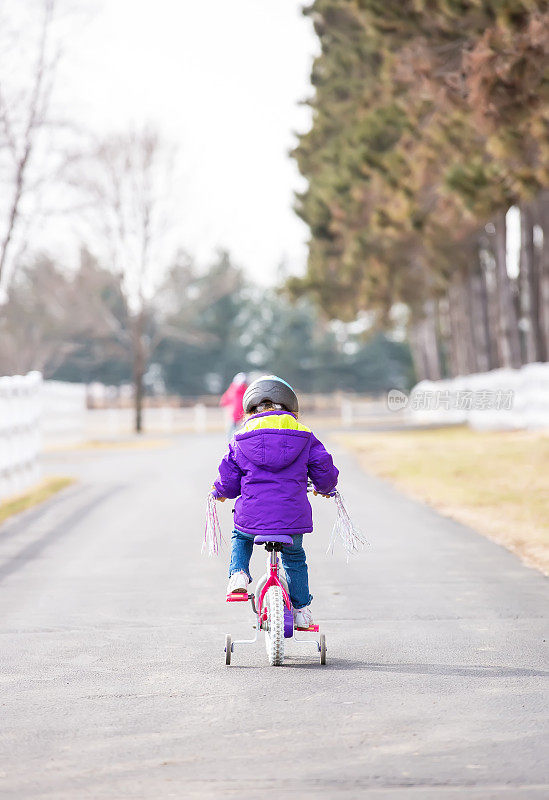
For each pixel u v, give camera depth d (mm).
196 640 13633
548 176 32812
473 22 29938
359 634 13695
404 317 125125
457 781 8102
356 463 44062
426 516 26484
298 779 8203
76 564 20344
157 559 20781
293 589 12312
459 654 12492
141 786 8133
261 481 11883
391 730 9438
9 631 14398
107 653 12938
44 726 9789
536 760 8562
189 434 86375
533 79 28250
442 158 40219
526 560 19703
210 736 9367
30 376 37250
